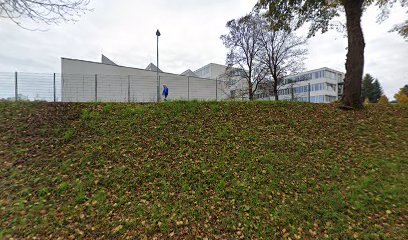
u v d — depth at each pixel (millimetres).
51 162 5902
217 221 4289
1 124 7574
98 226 4102
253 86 27766
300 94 26469
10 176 5305
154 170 5770
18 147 6469
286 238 3895
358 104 9891
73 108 9281
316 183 5324
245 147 6941
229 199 4859
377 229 3953
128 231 4027
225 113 9500
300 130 8070
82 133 7375
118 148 6688
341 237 3846
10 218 4156
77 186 5066
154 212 4441
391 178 5328
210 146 7000
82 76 21453
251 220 4289
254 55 27000
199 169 5855
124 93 23344
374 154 6461
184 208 4582
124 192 5027
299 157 6426
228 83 29281
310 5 12102
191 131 7891
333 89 51250
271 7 12531
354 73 9906
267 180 5445
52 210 4406
